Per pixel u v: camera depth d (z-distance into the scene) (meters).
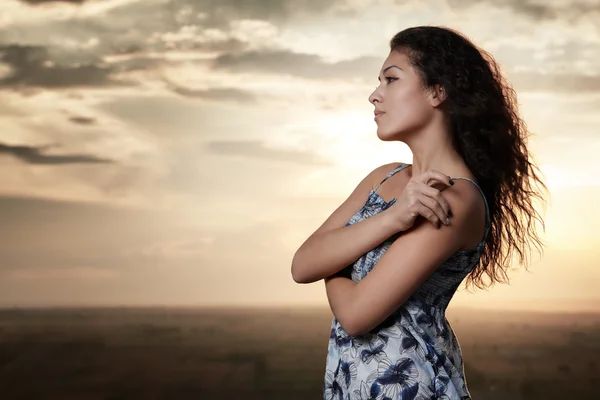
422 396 1.36
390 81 1.46
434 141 1.45
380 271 1.35
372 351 1.39
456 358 1.47
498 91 1.50
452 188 1.38
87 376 5.47
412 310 1.40
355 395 1.40
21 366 5.46
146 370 5.48
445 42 1.44
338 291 1.41
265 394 5.41
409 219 1.32
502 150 1.49
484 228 1.42
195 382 5.46
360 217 1.54
